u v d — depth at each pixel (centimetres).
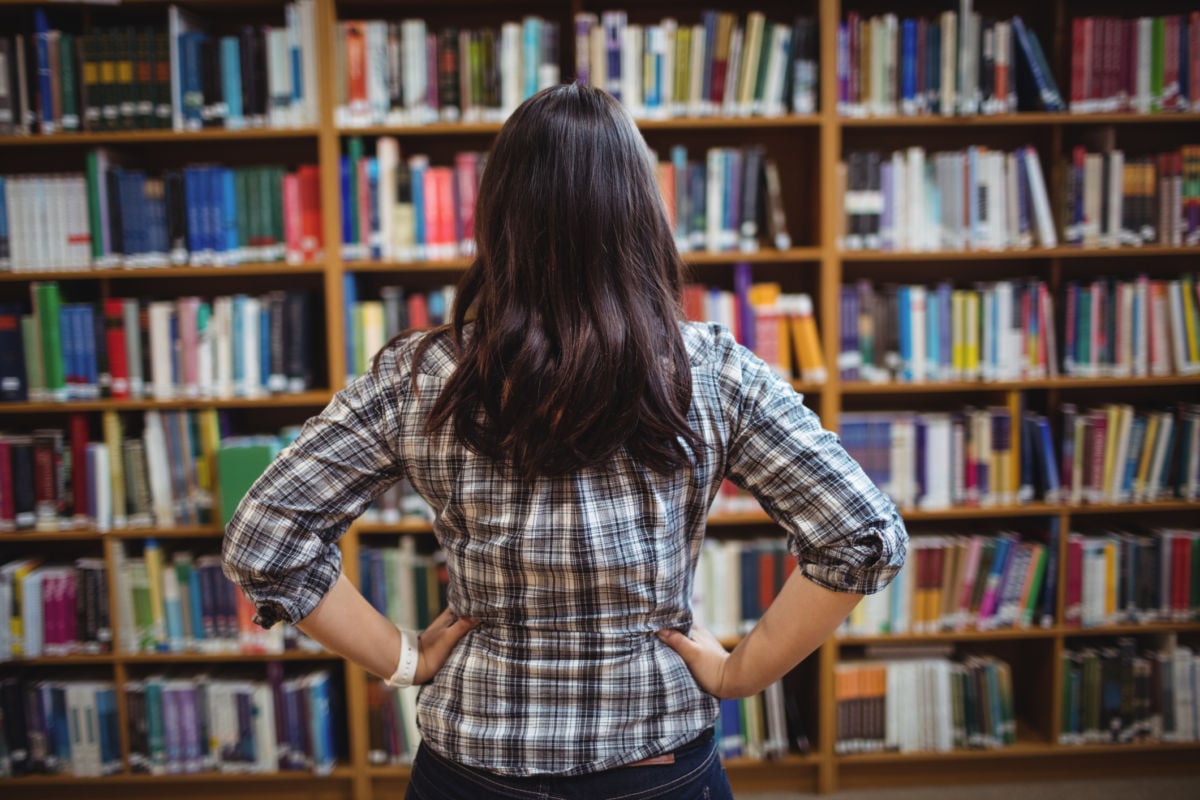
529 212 77
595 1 249
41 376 233
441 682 86
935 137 261
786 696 259
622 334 76
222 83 228
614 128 80
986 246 237
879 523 81
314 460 84
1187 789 251
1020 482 243
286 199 233
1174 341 239
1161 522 271
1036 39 252
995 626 248
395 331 237
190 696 241
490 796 82
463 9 252
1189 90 232
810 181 250
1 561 256
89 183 229
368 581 242
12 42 239
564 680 81
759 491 85
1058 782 257
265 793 249
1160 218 237
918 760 256
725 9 255
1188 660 248
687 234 237
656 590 83
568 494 79
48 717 241
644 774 82
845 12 257
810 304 246
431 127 229
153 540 238
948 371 240
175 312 235
